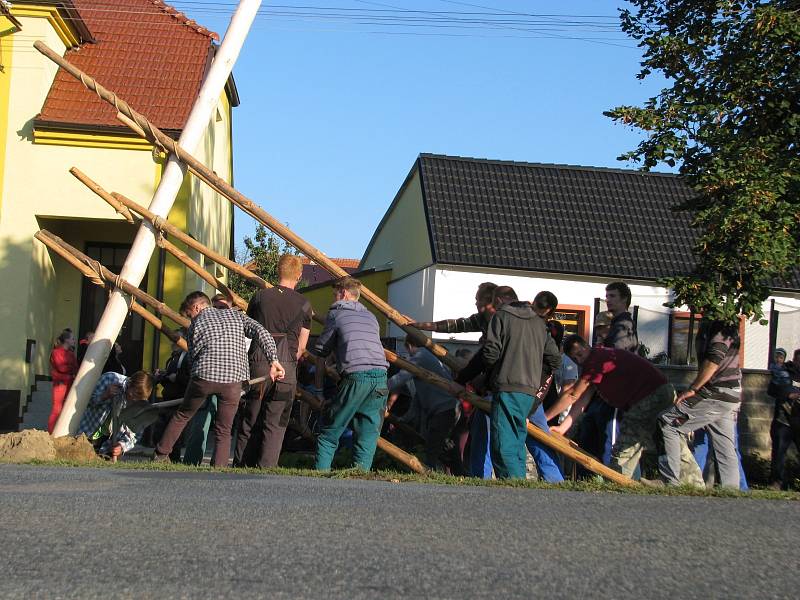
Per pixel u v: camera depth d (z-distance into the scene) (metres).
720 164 12.16
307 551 3.96
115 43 19.02
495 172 25.72
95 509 4.91
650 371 8.50
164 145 10.91
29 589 3.31
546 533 4.52
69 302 18.38
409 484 6.59
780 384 12.41
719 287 12.09
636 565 3.88
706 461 10.45
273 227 10.40
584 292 23.16
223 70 11.20
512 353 7.97
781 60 12.52
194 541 4.12
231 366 8.61
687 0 13.22
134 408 10.04
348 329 8.58
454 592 3.37
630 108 12.89
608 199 25.62
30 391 16.92
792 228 12.30
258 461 9.19
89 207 16.86
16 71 16.94
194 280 17.70
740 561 4.01
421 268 24.22
